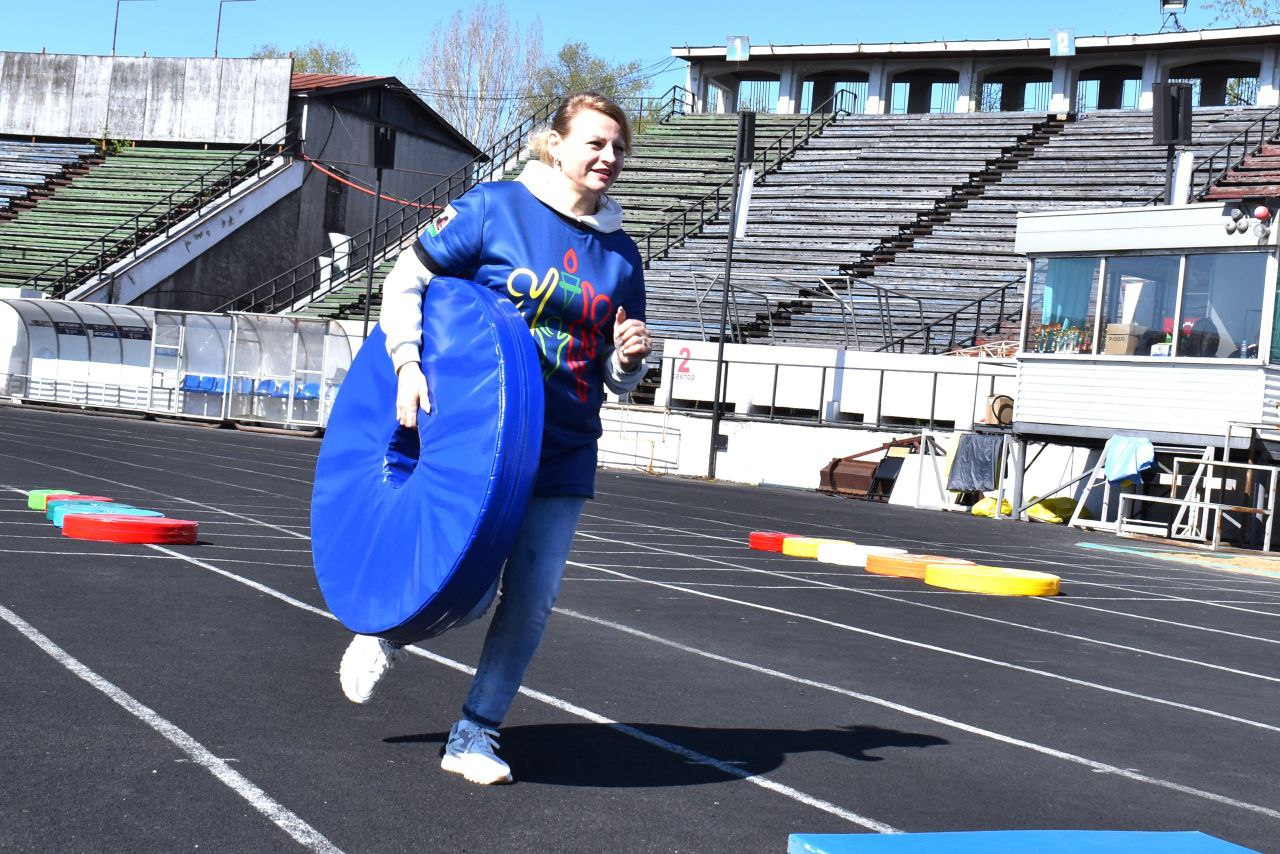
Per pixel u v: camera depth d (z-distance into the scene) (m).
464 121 81.88
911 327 35.53
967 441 25.83
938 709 6.73
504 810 4.33
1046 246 24.06
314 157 51.03
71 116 53.16
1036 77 56.78
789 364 31.03
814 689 7.01
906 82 58.22
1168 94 28.11
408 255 4.54
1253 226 21.31
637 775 4.92
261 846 3.80
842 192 45.34
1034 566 15.93
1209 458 21.52
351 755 4.90
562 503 4.54
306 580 9.64
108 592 8.30
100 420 34.00
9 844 3.66
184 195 48.62
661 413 31.86
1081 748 6.06
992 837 4.06
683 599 10.32
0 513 12.12
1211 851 4.12
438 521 4.21
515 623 4.58
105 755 4.65
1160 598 13.49
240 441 29.98
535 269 4.44
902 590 12.15
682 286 39.91
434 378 4.34
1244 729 6.88
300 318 36.88
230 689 5.90
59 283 42.88
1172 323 22.55
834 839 3.92
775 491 28.05
